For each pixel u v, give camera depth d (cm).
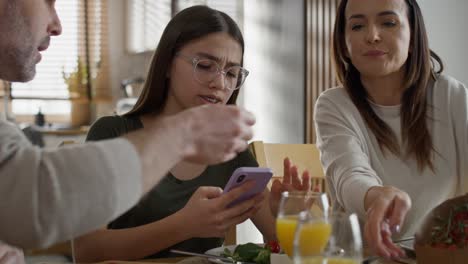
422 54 176
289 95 393
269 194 153
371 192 133
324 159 169
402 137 175
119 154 72
